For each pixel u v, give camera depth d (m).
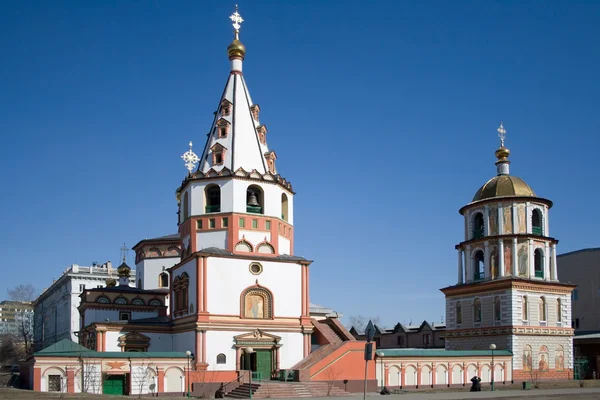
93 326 61.59
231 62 68.88
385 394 55.66
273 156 66.62
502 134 80.38
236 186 62.06
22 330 133.00
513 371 68.56
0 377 67.88
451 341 77.25
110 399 44.12
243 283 60.00
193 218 62.56
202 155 66.50
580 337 83.44
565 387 67.25
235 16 70.06
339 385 57.22
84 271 130.25
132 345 61.69
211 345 57.50
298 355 61.03
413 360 62.94
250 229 61.88
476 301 74.62
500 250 73.00
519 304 70.44
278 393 51.88
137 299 80.25
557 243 76.31
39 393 46.50
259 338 59.12
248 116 66.25
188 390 54.41
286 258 62.50
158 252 84.75
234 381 55.22
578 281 96.25
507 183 76.25
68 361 50.88
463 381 65.81
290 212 66.94
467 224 78.31
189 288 60.50
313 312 83.62
